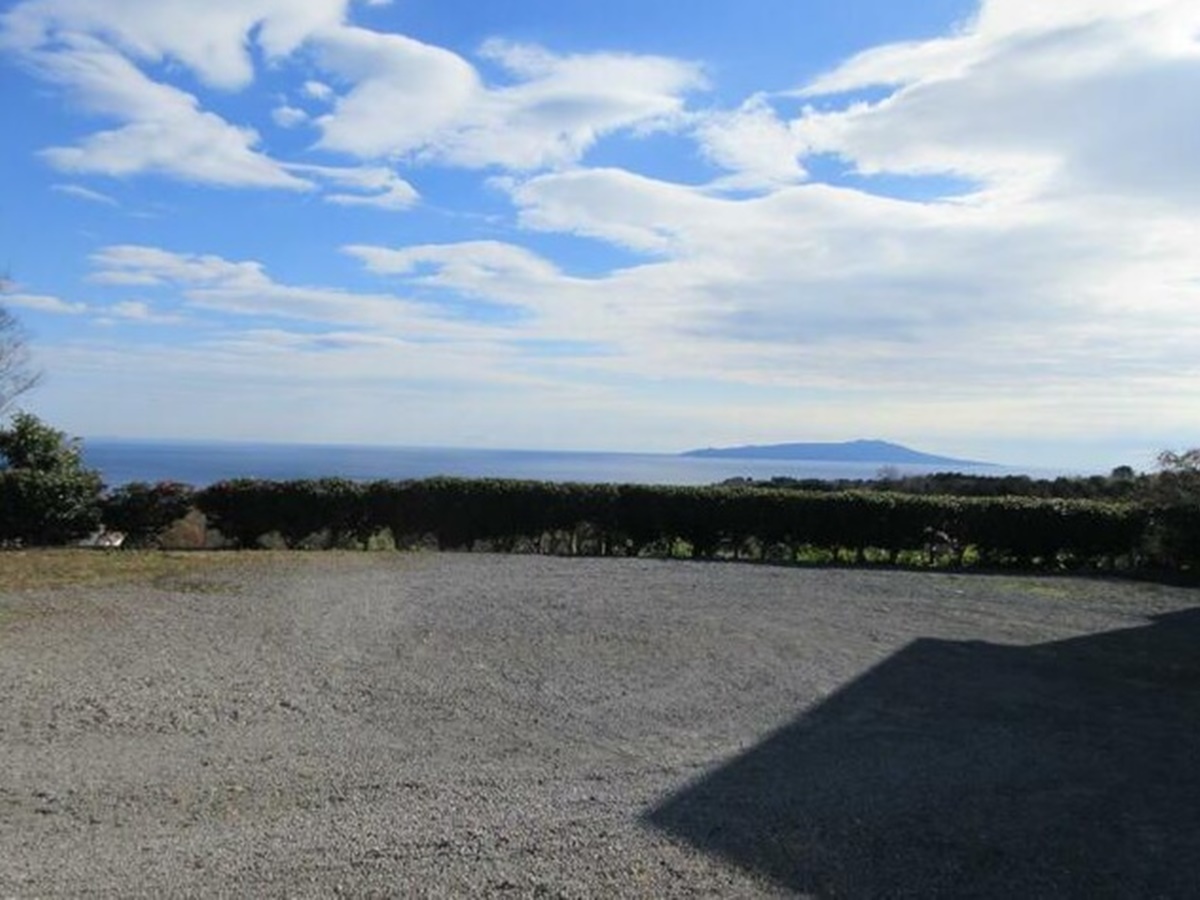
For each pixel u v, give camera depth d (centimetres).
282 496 1623
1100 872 426
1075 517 1600
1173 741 640
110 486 1614
